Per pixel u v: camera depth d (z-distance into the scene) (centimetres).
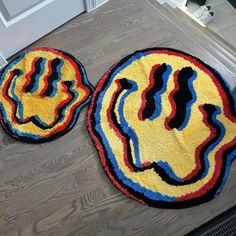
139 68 141
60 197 117
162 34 151
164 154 123
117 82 138
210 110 132
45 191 118
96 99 133
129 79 138
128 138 126
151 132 127
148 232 110
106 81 138
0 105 132
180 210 113
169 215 113
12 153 125
